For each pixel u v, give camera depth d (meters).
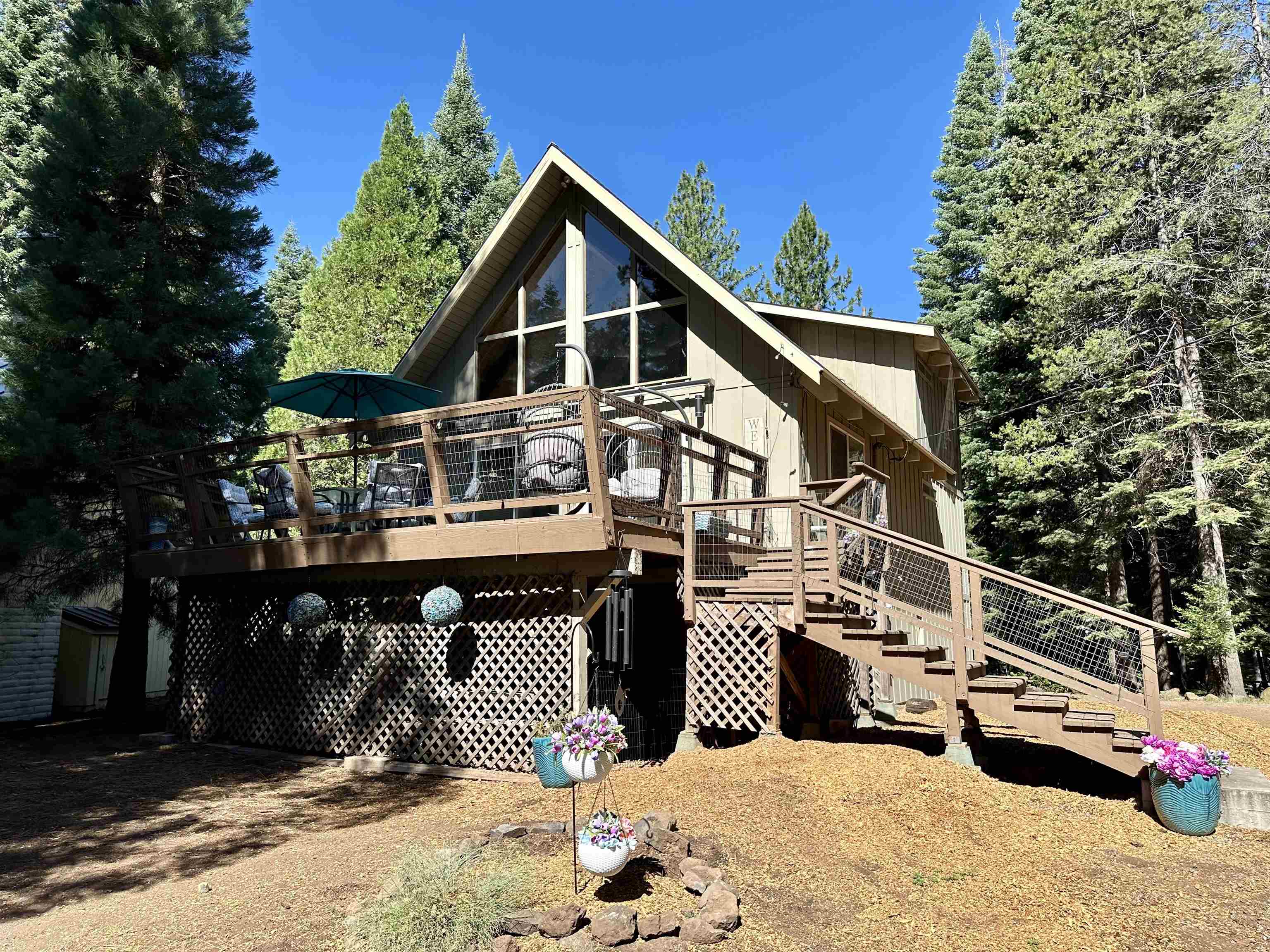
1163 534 17.97
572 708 7.17
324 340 21.61
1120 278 15.64
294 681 8.91
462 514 9.32
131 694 10.76
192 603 9.98
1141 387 15.57
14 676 11.54
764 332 9.58
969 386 16.50
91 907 4.54
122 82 11.09
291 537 8.70
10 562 9.93
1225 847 5.21
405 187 23.38
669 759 7.20
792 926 3.98
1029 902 4.30
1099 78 17.09
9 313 11.01
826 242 23.97
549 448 7.36
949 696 6.68
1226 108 15.39
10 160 15.40
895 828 5.24
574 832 4.39
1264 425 14.16
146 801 6.86
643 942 3.71
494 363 12.16
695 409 10.41
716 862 4.66
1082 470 16.94
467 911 3.81
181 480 9.33
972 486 21.38
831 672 8.95
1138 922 4.08
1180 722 8.93
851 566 8.48
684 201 25.06
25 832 5.98
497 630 7.77
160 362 11.01
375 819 6.15
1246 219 14.91
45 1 17.28
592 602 7.25
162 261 11.20
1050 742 6.95
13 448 9.73
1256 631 14.82
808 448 10.12
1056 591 6.33
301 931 3.97
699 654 7.62
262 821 6.20
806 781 5.98
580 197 11.63
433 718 7.91
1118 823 5.64
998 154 24.14
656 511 7.43
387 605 8.50
